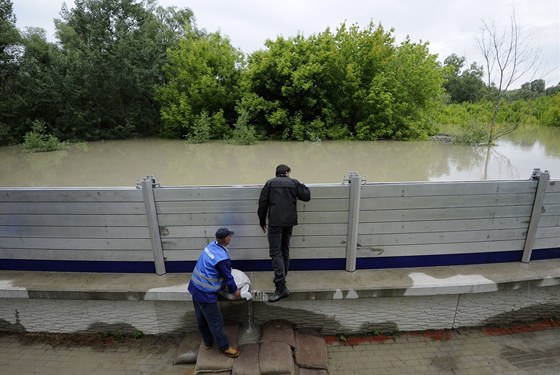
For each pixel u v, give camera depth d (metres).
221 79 19.95
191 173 9.55
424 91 17.78
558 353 3.18
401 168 9.94
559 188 3.40
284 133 17.52
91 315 3.40
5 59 19.03
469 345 3.29
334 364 3.05
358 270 3.52
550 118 28.25
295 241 3.43
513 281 3.28
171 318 3.37
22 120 18.73
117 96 19.31
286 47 17.50
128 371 3.00
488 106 26.09
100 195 3.30
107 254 3.49
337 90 17.66
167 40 23.06
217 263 2.68
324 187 3.25
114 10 21.94
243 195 3.28
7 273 3.57
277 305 3.30
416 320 3.42
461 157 12.07
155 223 3.33
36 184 8.61
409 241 3.46
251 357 2.91
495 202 3.40
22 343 3.39
